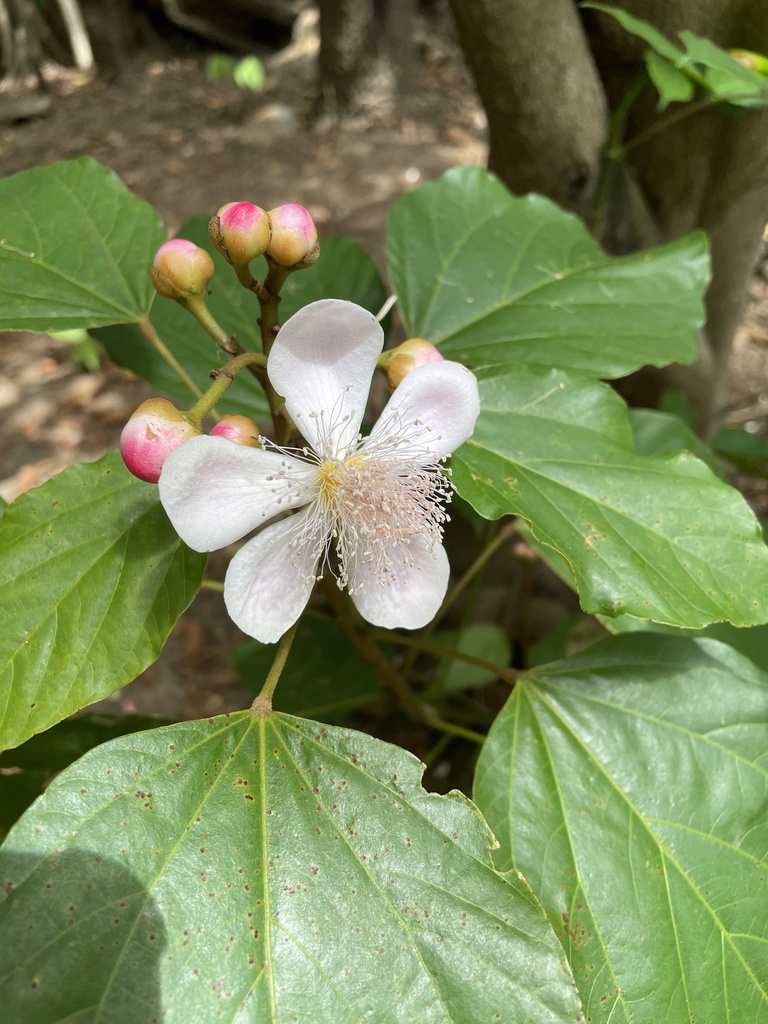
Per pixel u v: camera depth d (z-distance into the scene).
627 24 0.20
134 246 0.17
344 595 0.17
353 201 0.70
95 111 1.02
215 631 0.40
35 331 0.16
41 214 0.17
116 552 0.13
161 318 0.21
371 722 0.32
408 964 0.11
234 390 0.20
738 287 0.30
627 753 0.15
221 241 0.12
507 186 0.27
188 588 0.13
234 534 0.12
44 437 0.53
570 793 0.15
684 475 0.15
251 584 0.13
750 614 0.13
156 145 0.90
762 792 0.15
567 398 0.16
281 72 0.99
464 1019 0.11
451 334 0.19
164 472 0.11
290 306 0.21
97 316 0.16
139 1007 0.10
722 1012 0.13
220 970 0.10
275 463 0.12
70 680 0.12
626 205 0.26
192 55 1.16
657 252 0.20
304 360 0.13
